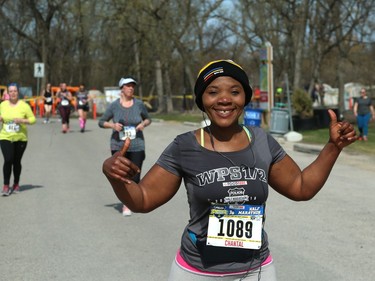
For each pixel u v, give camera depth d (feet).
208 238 9.19
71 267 18.01
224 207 9.19
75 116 110.93
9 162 30.48
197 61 118.11
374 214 24.85
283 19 93.97
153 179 9.53
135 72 130.62
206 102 9.42
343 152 48.01
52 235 21.99
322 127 70.13
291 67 106.22
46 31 143.64
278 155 9.60
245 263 9.33
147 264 18.24
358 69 117.29
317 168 9.73
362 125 56.13
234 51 135.54
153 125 84.64
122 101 26.22
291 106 70.33
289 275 16.89
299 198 9.87
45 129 77.05
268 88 66.39
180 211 26.02
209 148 9.29
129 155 26.03
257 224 9.17
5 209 26.99
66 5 139.44
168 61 116.57
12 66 171.22
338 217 24.35
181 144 9.43
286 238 21.03
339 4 91.45
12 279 16.93
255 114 56.85
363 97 56.13
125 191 9.06
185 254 9.58
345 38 94.53
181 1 108.17
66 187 32.99
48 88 90.22
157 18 107.55
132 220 24.36
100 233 22.20
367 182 33.55
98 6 110.01
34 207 27.40
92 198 29.63
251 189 9.14
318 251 19.33
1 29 149.38
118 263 18.37
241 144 9.39
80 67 159.74
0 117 30.68
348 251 19.27
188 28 112.27
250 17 99.04
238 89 9.39
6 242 21.04
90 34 131.95
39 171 39.34
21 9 142.92
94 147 54.75
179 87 169.99
